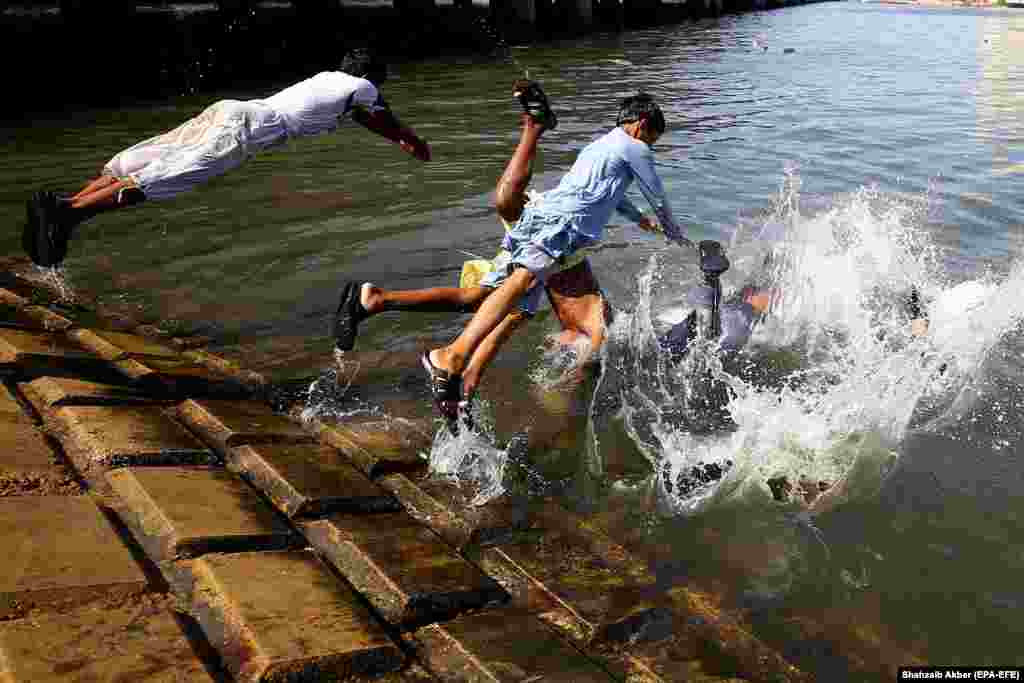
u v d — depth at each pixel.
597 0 31.86
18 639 2.41
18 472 3.30
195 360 5.09
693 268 6.93
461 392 4.64
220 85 16.89
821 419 4.73
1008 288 6.10
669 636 3.08
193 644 2.55
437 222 7.96
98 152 10.59
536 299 4.70
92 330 5.17
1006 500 4.09
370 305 4.43
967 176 9.74
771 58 23.38
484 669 2.71
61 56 14.26
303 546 3.29
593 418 4.79
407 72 19.33
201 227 7.74
